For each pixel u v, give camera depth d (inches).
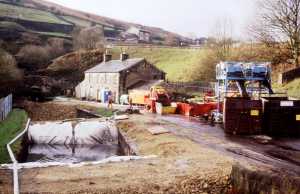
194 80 2910.9
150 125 1143.6
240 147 784.9
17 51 3929.6
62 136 1336.1
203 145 808.3
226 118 966.4
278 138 907.4
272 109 954.1
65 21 6102.4
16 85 2728.8
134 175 583.5
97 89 2815.0
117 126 1291.8
